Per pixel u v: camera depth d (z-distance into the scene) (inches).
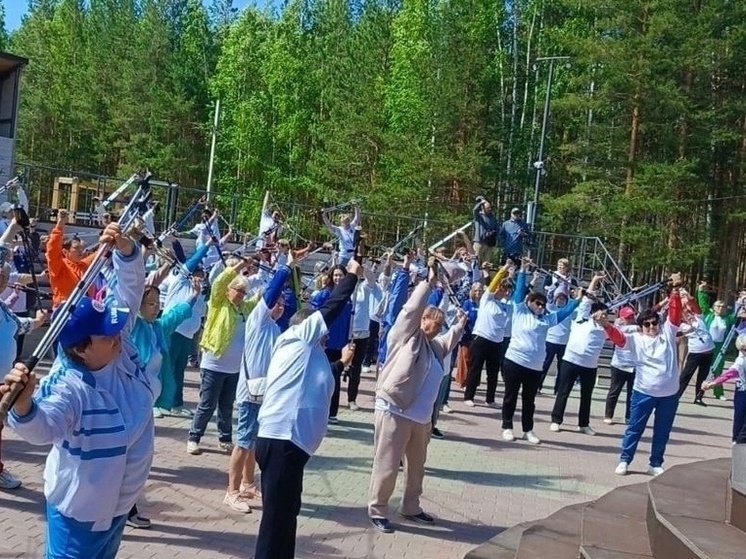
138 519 255.1
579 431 506.3
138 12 1888.5
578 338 495.8
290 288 365.7
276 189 1658.5
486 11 1454.2
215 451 356.5
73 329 142.0
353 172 1443.2
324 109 1690.5
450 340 295.3
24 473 296.2
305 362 219.5
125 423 146.6
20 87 703.7
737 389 481.4
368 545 265.7
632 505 271.9
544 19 1498.5
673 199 1166.3
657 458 400.5
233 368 345.4
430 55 1395.2
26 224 256.5
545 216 1223.5
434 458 397.4
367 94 1453.0
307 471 345.4
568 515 281.0
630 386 545.0
